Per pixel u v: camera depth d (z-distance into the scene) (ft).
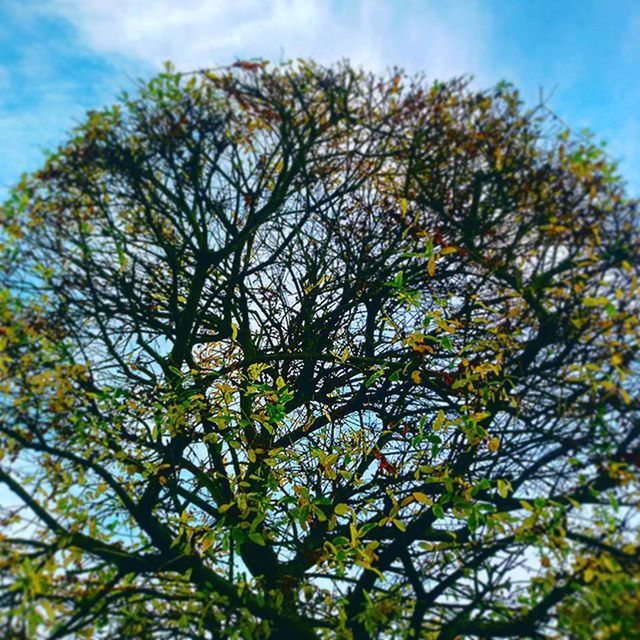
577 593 11.37
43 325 14.08
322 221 18.86
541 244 14.58
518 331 14.75
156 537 14.21
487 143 15.10
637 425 12.25
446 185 15.72
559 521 11.93
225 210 17.39
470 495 13.05
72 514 13.96
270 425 15.89
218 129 15.24
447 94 15.62
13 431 12.94
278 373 19.33
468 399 14.84
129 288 16.17
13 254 14.07
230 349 19.58
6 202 13.94
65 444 14.44
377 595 13.87
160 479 14.65
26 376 13.51
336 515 15.43
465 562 13.60
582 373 12.85
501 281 15.37
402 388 17.98
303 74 15.25
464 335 15.85
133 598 13.14
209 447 16.75
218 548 15.90
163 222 17.06
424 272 17.19
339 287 19.19
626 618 10.34
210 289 19.48
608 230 13.79
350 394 19.62
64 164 14.53
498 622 12.23
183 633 12.53
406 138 15.90
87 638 12.50
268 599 14.06
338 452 17.26
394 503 14.06
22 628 10.69
